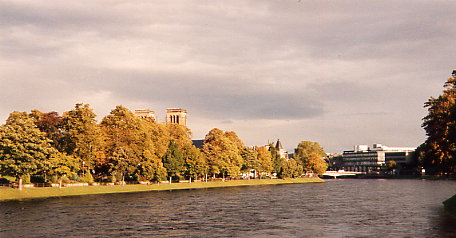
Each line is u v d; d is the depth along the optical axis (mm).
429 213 87938
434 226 70688
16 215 82000
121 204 104000
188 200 117812
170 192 149125
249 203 111875
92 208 94750
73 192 129625
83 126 140125
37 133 119000
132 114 162125
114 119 157875
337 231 67625
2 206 95688
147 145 158875
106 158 150875
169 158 170500
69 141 141125
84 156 142000
